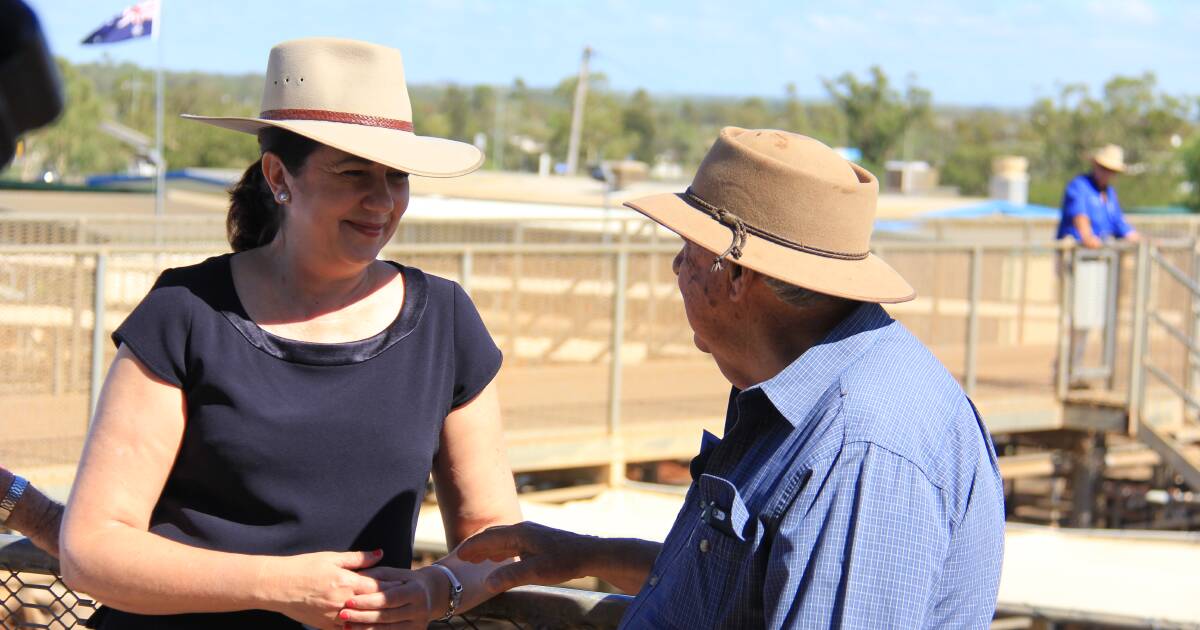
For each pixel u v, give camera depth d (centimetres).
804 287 182
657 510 687
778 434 183
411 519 226
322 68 219
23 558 256
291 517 214
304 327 223
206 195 1952
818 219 187
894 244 1027
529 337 934
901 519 169
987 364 1135
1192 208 5072
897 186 2648
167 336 213
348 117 219
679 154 8462
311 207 217
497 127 8762
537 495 858
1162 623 390
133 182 2036
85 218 1086
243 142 3975
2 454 685
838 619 166
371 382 220
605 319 964
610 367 893
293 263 223
